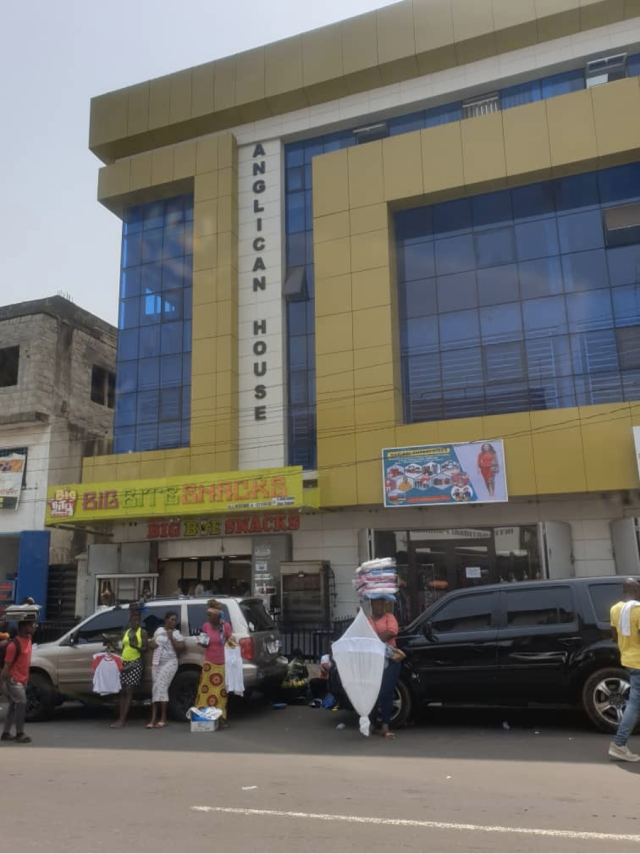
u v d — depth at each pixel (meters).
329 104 20.88
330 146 21.06
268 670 10.59
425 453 16.48
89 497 18.66
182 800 5.81
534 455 16.02
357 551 17.86
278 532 18.38
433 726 9.26
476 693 8.90
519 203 18.38
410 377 18.36
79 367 25.09
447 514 17.33
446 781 6.35
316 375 18.48
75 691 10.57
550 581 9.12
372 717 9.27
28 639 9.24
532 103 17.95
